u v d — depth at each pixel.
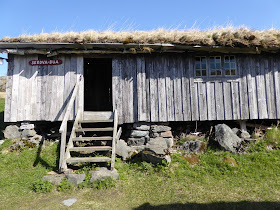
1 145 6.54
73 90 6.77
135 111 6.74
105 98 11.64
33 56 6.93
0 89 17.81
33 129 6.95
